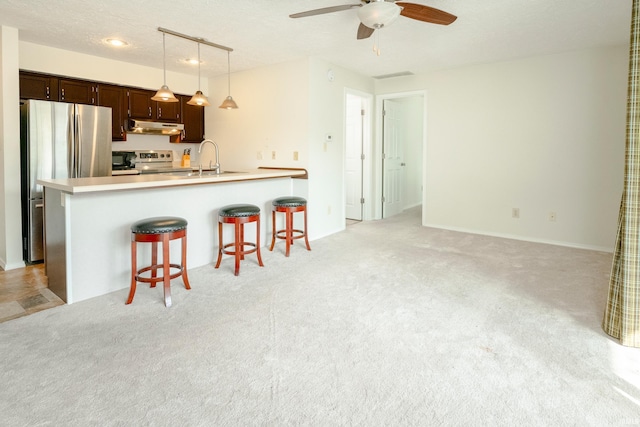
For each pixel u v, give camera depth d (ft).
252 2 9.86
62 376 6.15
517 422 5.11
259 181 14.28
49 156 12.53
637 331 7.09
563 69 14.73
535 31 12.12
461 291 10.02
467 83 17.03
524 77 15.60
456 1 9.76
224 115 18.43
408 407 5.43
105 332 7.70
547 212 15.58
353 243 15.43
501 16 10.80
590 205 14.62
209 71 17.47
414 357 6.77
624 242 7.12
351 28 11.73
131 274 9.62
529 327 7.94
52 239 9.84
